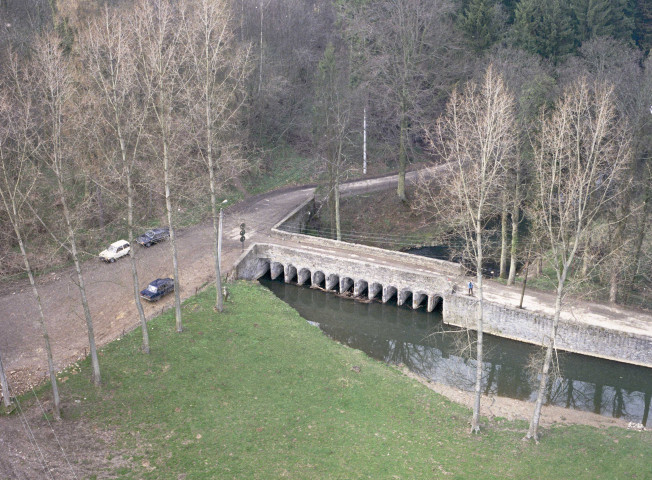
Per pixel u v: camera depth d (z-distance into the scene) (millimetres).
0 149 31500
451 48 76500
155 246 60688
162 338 43938
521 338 50469
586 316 48844
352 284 62625
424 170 78875
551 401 43750
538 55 79250
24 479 28688
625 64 72312
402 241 70438
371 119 81062
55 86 34625
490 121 32188
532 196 51031
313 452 32938
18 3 72375
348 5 81188
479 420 38000
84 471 29953
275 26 89188
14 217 31500
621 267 47625
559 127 35625
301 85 89875
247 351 44000
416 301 56469
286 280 62344
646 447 34031
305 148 87062
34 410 34562
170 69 43688
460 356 50000
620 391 45438
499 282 55844
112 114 48750
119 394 36875
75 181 55031
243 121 80312
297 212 70375
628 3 93000
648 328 46812
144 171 56000
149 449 32250
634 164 47812
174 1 56812
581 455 33219
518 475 31219
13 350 41844
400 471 31375
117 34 40719
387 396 40062
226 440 33562
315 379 41312
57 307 48188
